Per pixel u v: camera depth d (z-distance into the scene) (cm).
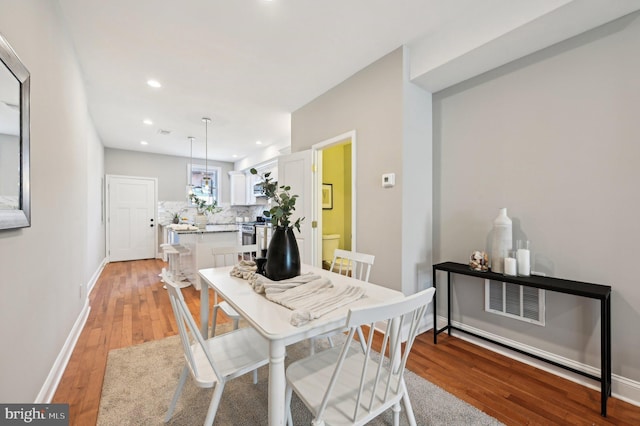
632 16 164
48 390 160
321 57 260
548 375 190
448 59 216
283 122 443
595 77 178
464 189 247
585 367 182
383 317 95
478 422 146
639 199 163
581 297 185
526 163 209
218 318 290
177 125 457
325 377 123
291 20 211
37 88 151
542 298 201
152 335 248
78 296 256
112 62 269
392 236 247
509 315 218
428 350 225
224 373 125
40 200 154
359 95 281
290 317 115
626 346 166
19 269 125
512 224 215
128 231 626
